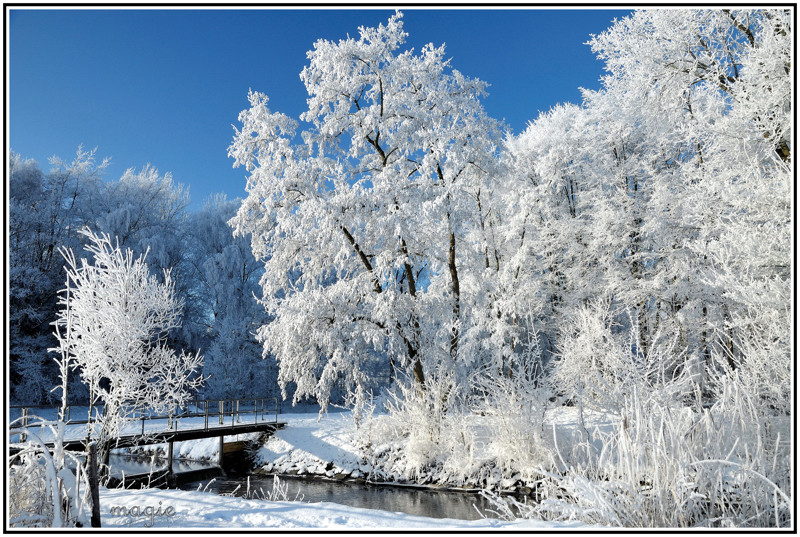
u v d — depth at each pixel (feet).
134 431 46.21
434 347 49.73
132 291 23.59
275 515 20.95
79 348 22.34
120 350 22.81
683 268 53.83
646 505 17.63
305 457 53.16
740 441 20.21
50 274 84.74
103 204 100.07
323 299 48.29
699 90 46.78
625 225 62.08
